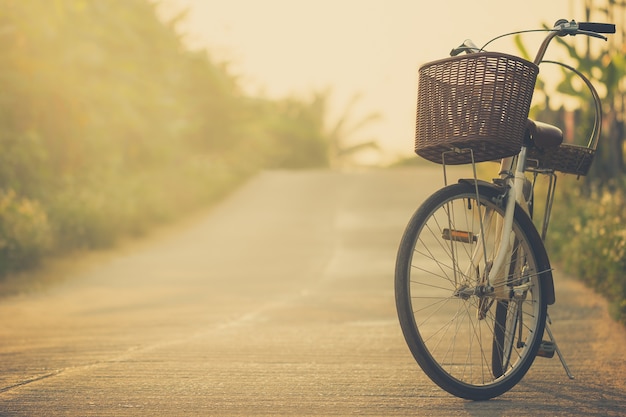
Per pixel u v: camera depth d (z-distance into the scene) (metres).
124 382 6.53
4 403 5.86
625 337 8.52
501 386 5.88
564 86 16.61
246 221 32.59
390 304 12.34
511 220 5.98
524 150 6.19
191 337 9.12
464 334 8.85
